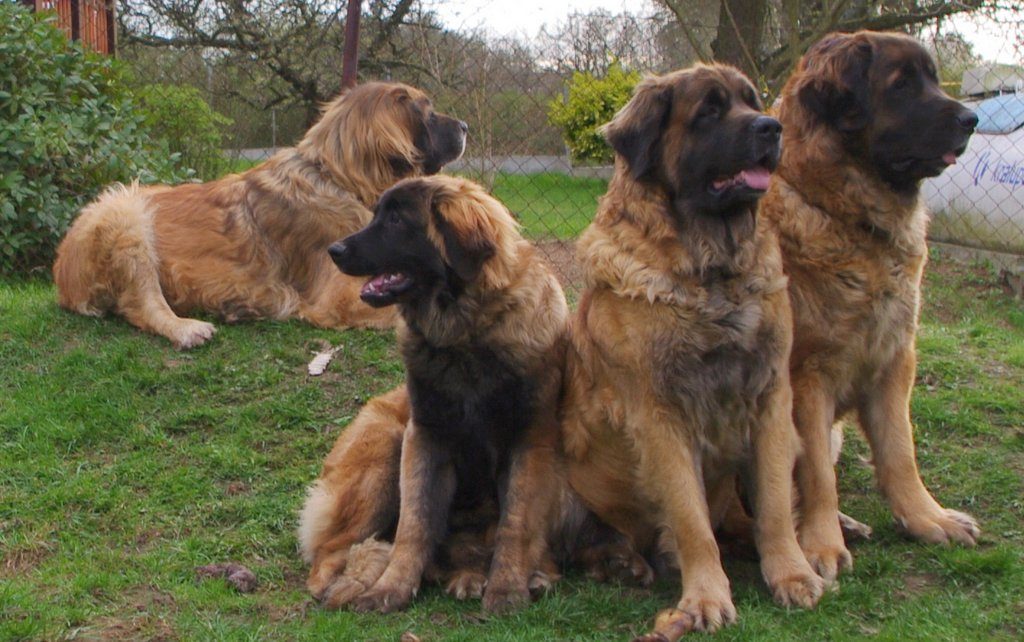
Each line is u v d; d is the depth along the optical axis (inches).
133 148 255.4
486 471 149.7
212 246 197.9
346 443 152.9
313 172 198.2
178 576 147.0
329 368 184.9
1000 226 300.0
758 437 140.6
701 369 139.3
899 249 147.5
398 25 356.2
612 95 274.7
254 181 201.0
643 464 140.5
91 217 198.2
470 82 242.7
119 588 144.3
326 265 196.7
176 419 174.2
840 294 145.9
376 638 135.6
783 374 140.4
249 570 147.9
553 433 147.4
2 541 151.9
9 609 138.5
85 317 197.8
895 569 143.6
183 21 398.3
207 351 188.5
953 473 161.0
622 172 144.1
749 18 252.5
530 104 249.4
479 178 244.7
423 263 145.3
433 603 142.6
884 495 151.4
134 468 165.0
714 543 139.0
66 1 319.9
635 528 147.7
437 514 147.3
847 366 147.4
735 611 136.6
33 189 232.1
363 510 148.6
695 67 143.2
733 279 139.1
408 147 196.4
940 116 144.3
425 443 147.2
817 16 254.5
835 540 143.9
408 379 148.1
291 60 392.8
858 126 146.1
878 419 150.8
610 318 141.3
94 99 248.2
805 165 148.0
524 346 145.6
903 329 148.6
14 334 191.6
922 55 146.8
